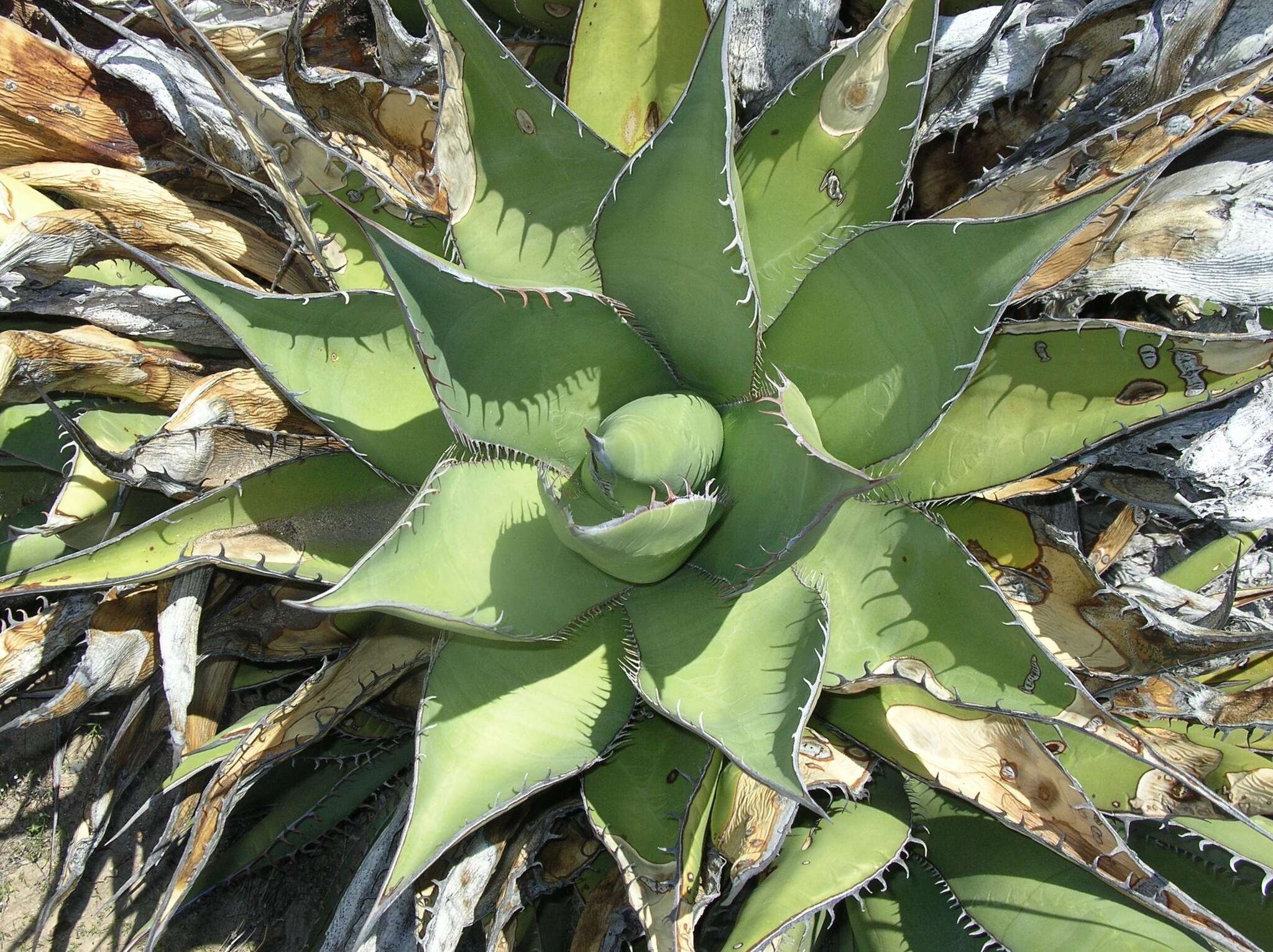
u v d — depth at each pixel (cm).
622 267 79
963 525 85
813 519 68
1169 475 90
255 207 106
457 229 86
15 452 103
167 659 87
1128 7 87
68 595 95
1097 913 79
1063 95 92
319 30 103
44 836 108
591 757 77
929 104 94
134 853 107
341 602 68
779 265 85
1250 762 84
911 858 88
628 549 69
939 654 74
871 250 72
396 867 70
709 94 66
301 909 106
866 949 88
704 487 79
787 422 67
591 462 74
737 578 76
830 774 81
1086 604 82
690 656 76
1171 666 79
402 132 97
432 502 72
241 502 84
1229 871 86
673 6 91
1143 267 89
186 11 98
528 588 77
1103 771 83
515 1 105
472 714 76
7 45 89
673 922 75
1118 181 62
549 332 78
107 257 98
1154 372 75
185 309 97
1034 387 78
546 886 90
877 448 77
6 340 88
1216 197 89
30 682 112
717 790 79
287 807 99
